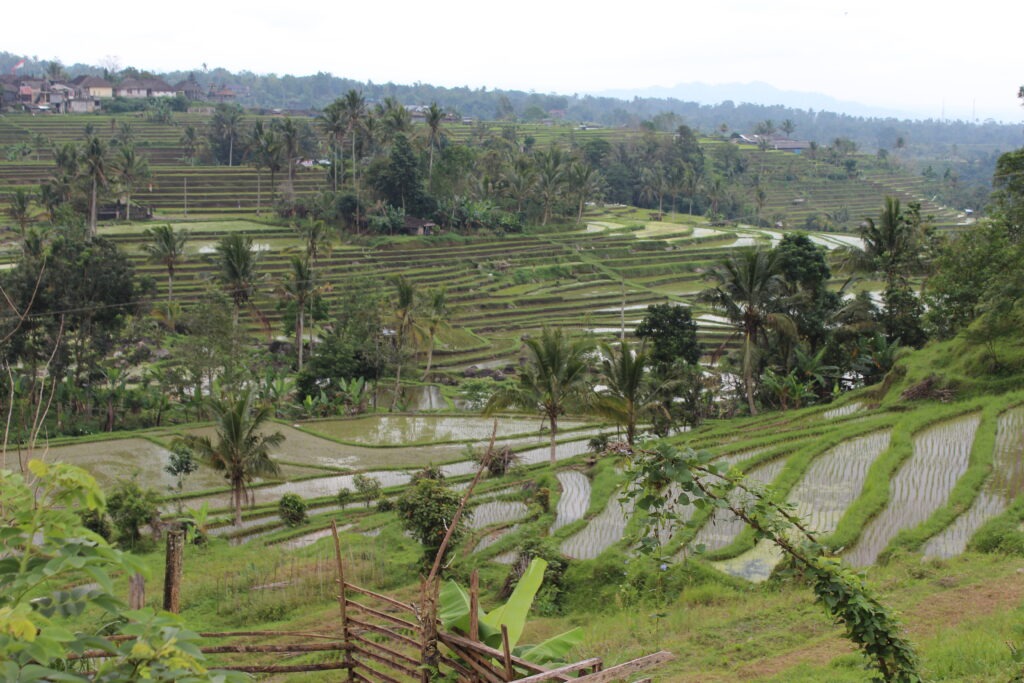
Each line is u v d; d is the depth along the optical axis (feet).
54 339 163.12
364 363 192.75
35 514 14.97
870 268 176.86
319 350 196.85
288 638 59.47
